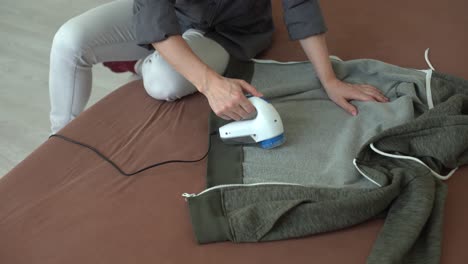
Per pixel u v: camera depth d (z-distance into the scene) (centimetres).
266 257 89
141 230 95
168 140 117
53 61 145
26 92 216
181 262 89
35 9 277
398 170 99
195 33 141
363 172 100
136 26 117
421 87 121
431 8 164
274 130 108
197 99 131
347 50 148
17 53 242
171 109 128
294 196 97
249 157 111
